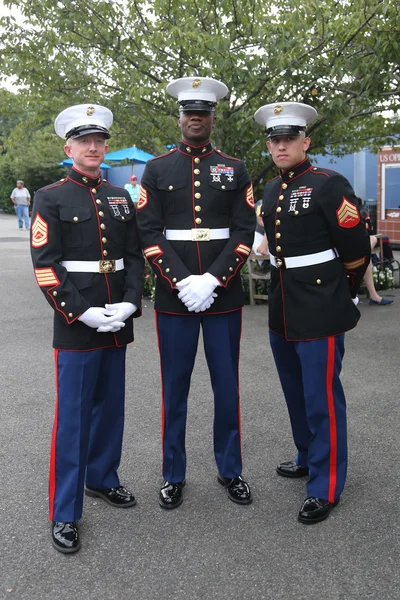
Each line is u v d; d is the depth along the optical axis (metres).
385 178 13.35
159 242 3.08
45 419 4.24
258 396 4.60
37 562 2.69
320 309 3.07
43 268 2.86
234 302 3.20
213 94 3.10
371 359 5.52
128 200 3.16
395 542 2.80
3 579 2.58
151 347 5.96
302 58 6.88
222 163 3.18
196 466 3.58
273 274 3.27
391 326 6.70
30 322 7.08
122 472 3.49
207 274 3.05
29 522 3.00
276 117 3.08
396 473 3.43
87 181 3.01
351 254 3.09
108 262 3.01
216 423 3.28
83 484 2.94
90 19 7.27
